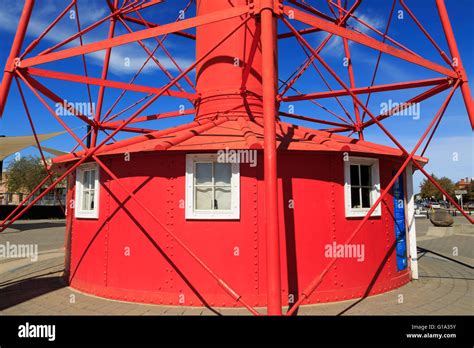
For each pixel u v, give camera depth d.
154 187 7.27
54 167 9.88
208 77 9.69
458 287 8.36
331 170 7.43
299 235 7.00
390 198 8.55
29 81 7.35
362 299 7.29
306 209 7.12
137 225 7.32
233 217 6.86
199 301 6.77
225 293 6.75
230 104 9.34
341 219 7.38
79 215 8.46
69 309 6.68
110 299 7.36
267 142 5.08
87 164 8.42
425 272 10.27
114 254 7.50
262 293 6.70
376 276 7.78
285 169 7.12
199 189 7.18
